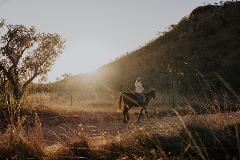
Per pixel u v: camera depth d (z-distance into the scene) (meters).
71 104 33.62
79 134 9.78
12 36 26.50
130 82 50.41
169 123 9.84
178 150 8.27
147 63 54.59
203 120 9.60
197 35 56.50
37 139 9.41
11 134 9.47
